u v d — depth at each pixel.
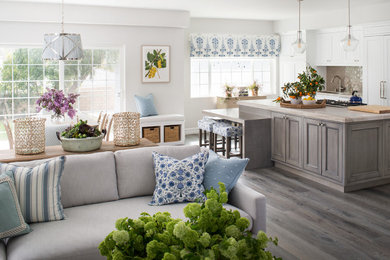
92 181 3.14
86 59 7.91
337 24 8.28
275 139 6.08
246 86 10.21
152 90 8.41
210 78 9.92
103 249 1.75
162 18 8.10
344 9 8.08
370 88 7.68
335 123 4.89
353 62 8.26
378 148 5.03
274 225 3.92
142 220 1.85
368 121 4.91
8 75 7.40
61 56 4.35
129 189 3.25
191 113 9.69
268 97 10.44
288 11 8.46
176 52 8.51
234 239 1.63
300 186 5.22
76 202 3.08
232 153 6.71
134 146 3.88
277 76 10.53
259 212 2.89
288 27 9.74
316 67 9.40
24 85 7.53
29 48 7.47
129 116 3.82
